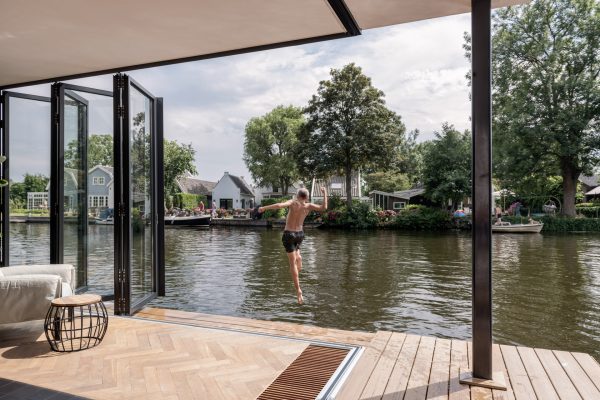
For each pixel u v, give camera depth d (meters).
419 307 7.88
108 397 2.47
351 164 30.94
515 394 2.47
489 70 2.61
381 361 2.99
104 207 4.52
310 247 17.12
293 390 2.55
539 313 7.58
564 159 24.45
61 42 3.51
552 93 24.34
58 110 4.49
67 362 3.02
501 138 25.52
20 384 2.64
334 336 3.64
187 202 40.66
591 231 23.34
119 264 4.31
